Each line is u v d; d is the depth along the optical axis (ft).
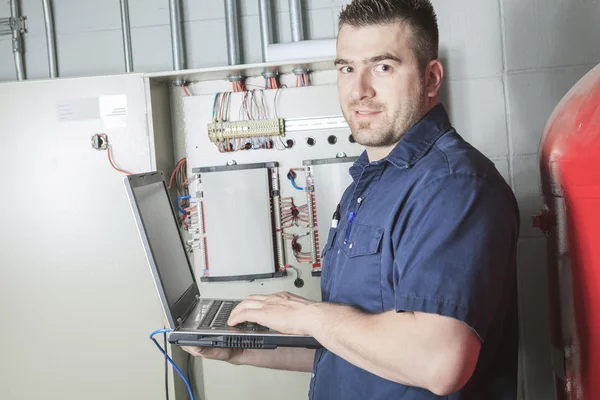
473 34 5.63
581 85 3.28
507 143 5.65
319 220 5.76
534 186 5.63
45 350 5.73
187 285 4.32
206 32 6.31
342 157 5.77
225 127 5.84
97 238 5.66
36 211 5.71
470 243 2.65
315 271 5.81
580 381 3.26
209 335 3.43
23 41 6.53
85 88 5.64
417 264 2.68
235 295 5.95
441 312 2.52
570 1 5.49
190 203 6.00
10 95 5.67
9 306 5.75
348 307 2.97
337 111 5.79
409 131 3.29
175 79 5.86
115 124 5.62
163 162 5.82
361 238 3.23
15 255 5.74
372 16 3.23
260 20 6.08
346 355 2.83
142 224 3.53
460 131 5.71
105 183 5.65
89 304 5.69
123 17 6.35
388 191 3.24
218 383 6.05
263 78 6.03
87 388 5.70
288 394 5.99
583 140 2.95
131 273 5.64
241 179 5.82
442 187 2.80
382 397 3.04
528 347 5.64
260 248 5.82
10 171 5.71
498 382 3.28
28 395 5.75
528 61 5.58
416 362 2.54
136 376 5.65
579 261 3.12
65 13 6.48
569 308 3.35
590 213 2.96
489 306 2.61
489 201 2.78
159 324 5.62
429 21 3.34
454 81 5.69
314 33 6.12
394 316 2.68
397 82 3.25
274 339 3.34
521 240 5.64
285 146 5.87
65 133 5.66
